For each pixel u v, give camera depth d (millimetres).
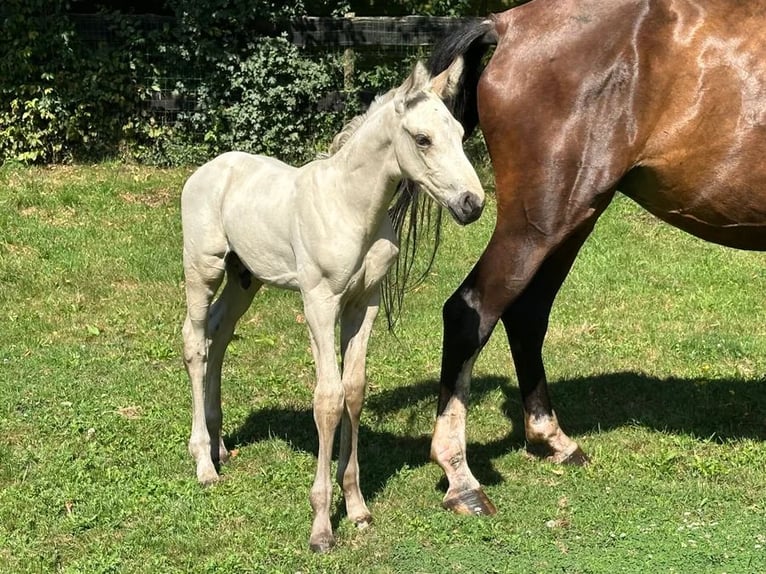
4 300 4773
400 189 2889
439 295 5074
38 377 3918
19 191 6312
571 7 2979
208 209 2967
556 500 3006
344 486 2816
